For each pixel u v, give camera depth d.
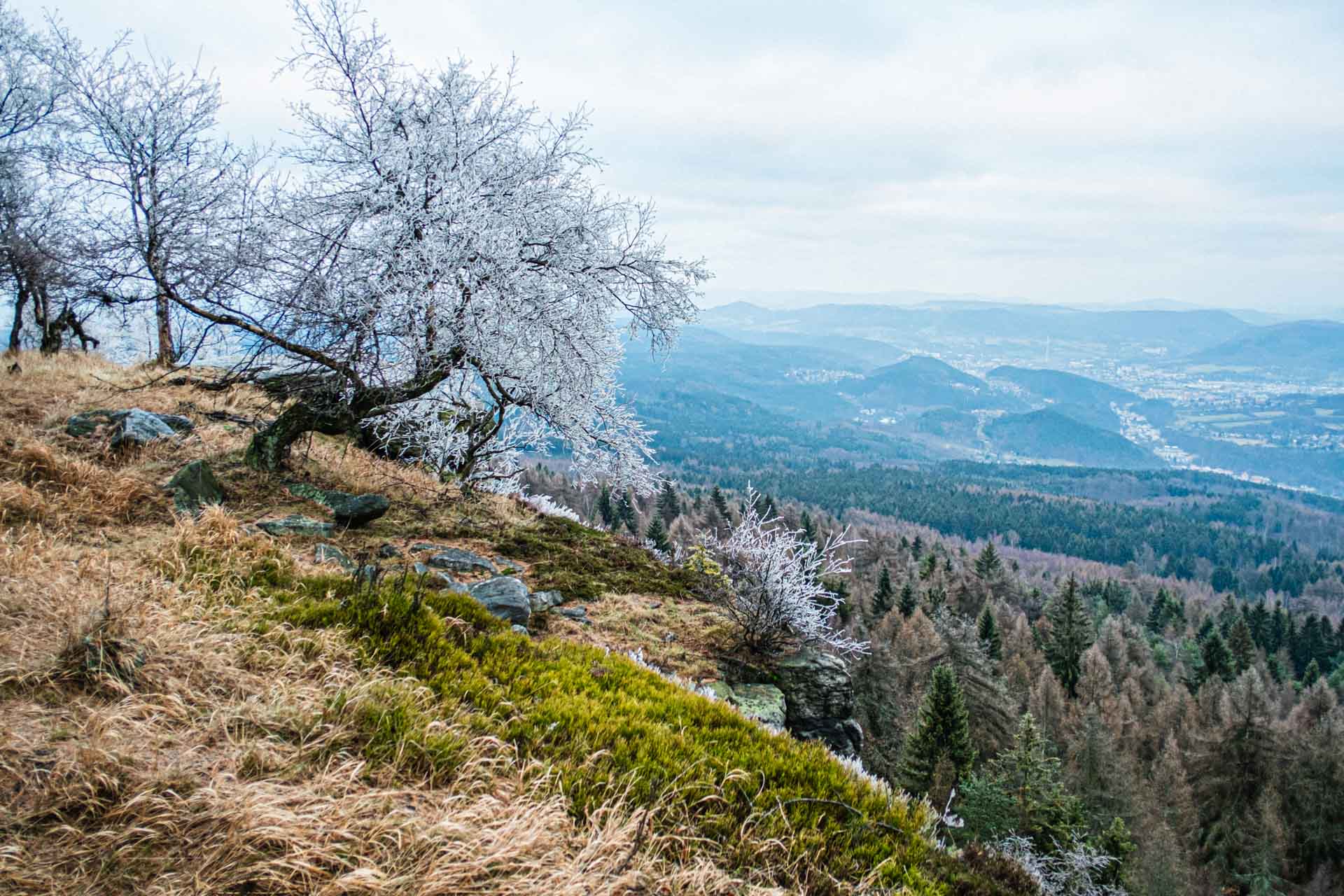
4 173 13.42
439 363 10.12
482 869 3.19
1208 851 46.19
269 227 9.72
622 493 14.05
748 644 8.84
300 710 4.24
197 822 3.12
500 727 4.74
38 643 4.18
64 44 13.98
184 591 5.61
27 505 6.84
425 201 9.38
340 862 3.05
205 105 14.96
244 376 9.63
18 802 2.99
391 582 6.69
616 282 11.15
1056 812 27.20
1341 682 77.19
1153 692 70.62
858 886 4.04
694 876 3.63
